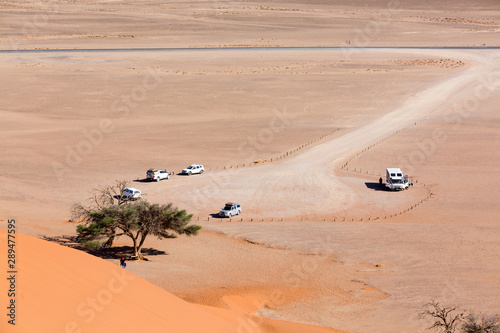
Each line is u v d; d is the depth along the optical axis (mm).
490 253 65562
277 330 39281
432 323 45844
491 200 90688
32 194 88688
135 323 22266
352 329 43906
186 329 24656
